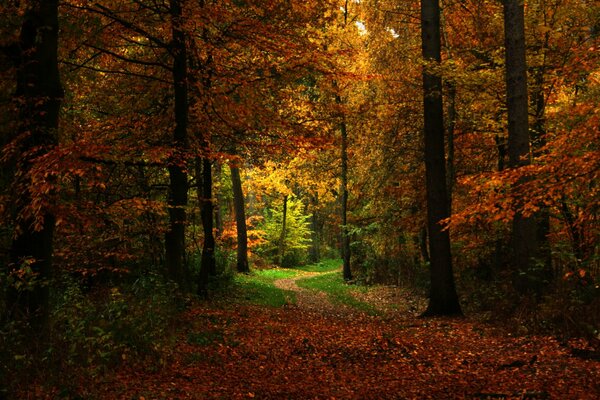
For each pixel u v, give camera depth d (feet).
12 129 25.57
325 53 44.39
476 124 49.83
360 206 90.79
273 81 44.42
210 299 47.37
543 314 30.30
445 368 24.08
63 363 19.44
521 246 35.37
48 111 24.21
